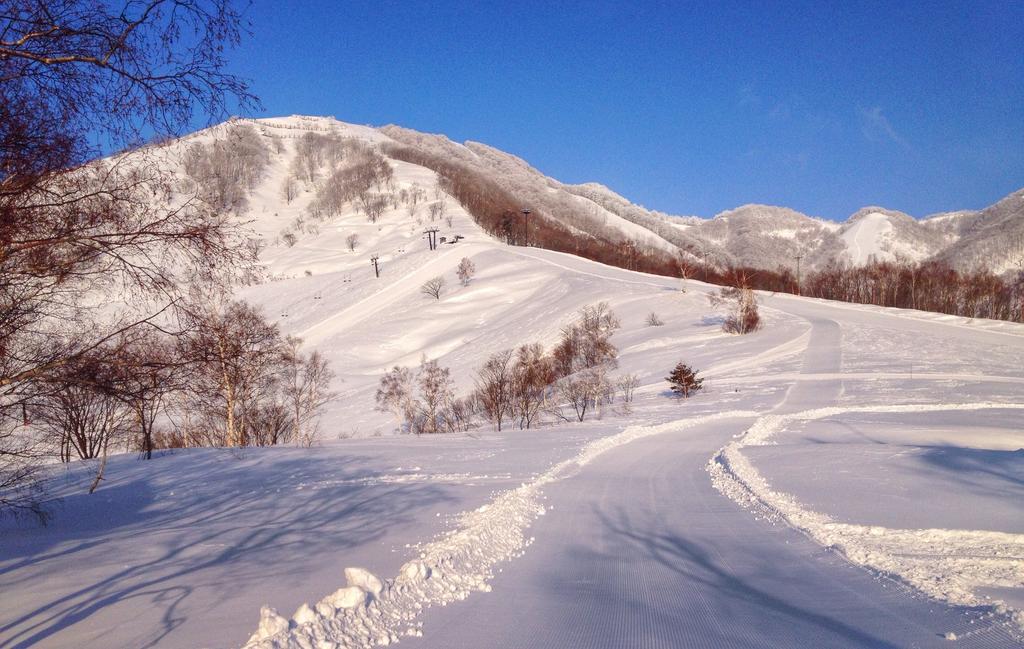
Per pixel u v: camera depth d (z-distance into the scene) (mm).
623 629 5824
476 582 7418
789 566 8039
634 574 7848
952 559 7902
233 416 28500
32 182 7449
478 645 5418
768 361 52062
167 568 8367
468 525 10539
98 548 9648
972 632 5449
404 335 93125
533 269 115938
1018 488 12438
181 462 21094
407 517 11742
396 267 130500
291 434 39156
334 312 108250
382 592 6414
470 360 74125
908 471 14930
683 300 82500
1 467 11453
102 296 8781
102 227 7645
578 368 59344
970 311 90875
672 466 18672
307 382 46500
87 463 20875
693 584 7371
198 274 8086
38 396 9516
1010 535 9055
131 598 7020
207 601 6797
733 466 17094
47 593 7324
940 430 24469
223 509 13516
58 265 7723
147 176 7777
